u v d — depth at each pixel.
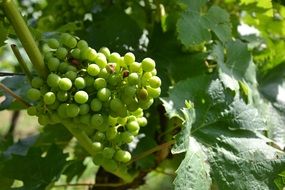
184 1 0.51
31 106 0.41
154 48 0.55
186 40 0.50
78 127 0.41
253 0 0.57
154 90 0.38
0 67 1.15
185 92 0.47
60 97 0.38
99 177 0.57
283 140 0.53
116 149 0.42
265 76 0.58
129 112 0.41
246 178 0.45
